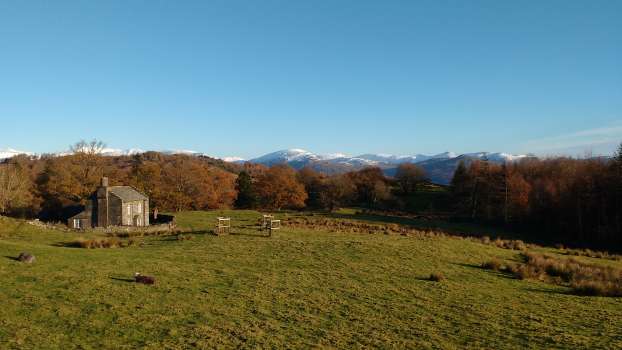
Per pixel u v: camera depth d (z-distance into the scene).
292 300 19.72
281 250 33.50
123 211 66.75
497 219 94.31
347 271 27.16
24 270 21.64
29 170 106.38
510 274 29.88
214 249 33.47
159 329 14.84
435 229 67.69
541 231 81.25
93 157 87.88
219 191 121.38
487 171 111.56
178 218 68.19
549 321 18.42
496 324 17.64
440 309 19.62
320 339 14.89
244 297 19.73
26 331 13.83
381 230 57.66
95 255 28.45
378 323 17.12
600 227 70.62
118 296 18.25
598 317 19.45
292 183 125.00
